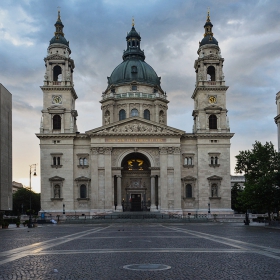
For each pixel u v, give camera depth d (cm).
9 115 10012
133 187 12162
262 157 8238
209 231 5625
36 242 3859
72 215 10850
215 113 11619
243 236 4522
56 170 11238
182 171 11425
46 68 11619
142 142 11269
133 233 5212
